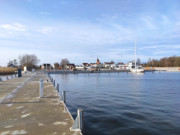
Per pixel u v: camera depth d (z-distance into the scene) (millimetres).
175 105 13031
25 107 8531
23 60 115625
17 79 27625
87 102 14430
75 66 148000
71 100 15414
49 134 5059
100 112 11086
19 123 6094
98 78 50125
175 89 23328
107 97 16844
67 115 7078
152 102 14188
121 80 41438
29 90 14664
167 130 7867
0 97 11352
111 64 146250
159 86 27391
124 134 7465
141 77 54094
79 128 5441
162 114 10508
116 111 11289
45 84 19656
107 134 7473
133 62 117000
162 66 120750
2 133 5188
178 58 114188
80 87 26375
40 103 9469
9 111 7758
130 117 9898
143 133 7539
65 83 33688
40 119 6543
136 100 15117
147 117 9883
